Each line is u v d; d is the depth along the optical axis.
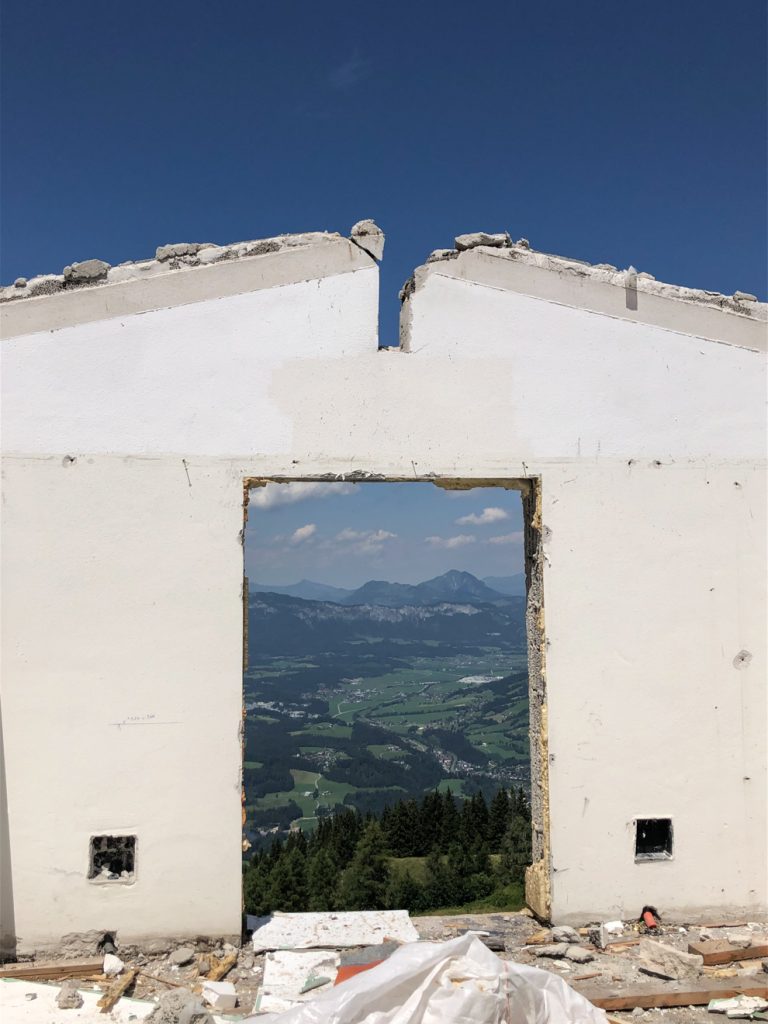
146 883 5.81
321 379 6.30
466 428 6.42
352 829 33.88
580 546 6.44
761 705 6.54
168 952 5.78
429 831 30.70
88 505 5.96
